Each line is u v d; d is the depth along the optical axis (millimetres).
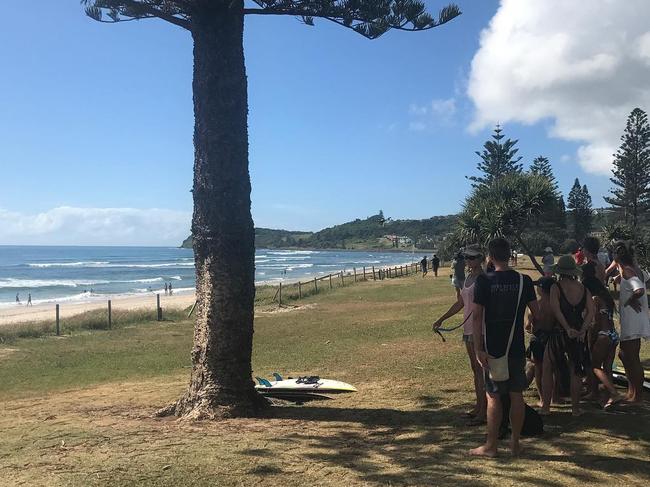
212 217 5980
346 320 16062
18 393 8414
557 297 5102
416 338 11375
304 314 18766
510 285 4078
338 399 6578
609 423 4957
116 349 12828
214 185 5992
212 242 5969
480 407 5168
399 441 4703
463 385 6977
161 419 5805
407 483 3666
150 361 11000
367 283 33094
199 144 6102
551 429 4855
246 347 6043
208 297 5977
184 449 4473
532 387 6555
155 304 27094
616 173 51125
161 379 9016
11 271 74250
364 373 8086
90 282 53438
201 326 6020
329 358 9688
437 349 9781
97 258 131250
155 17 6977
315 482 3715
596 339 5441
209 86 6035
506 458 4133
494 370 4129
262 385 6816
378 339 11680
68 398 7574
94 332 15914
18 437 5051
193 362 6090
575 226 73812
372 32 6711
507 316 4078
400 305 20016
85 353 12297
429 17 6668
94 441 4797
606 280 6438
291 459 4203
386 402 6285
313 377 7160
